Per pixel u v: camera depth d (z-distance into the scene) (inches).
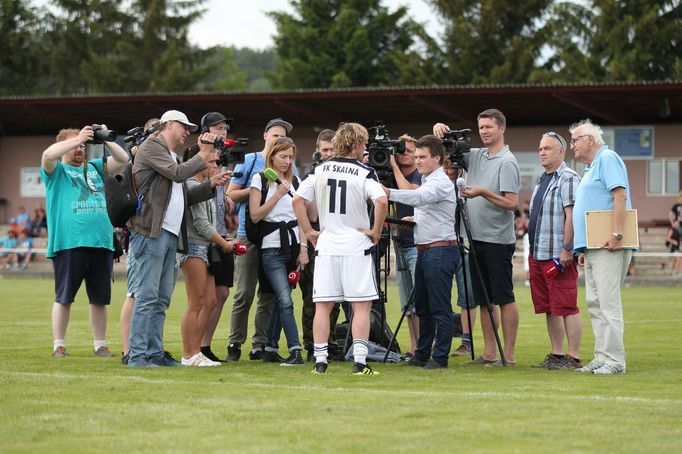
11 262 2864.2
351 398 634.8
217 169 844.6
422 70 4399.6
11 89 5068.9
